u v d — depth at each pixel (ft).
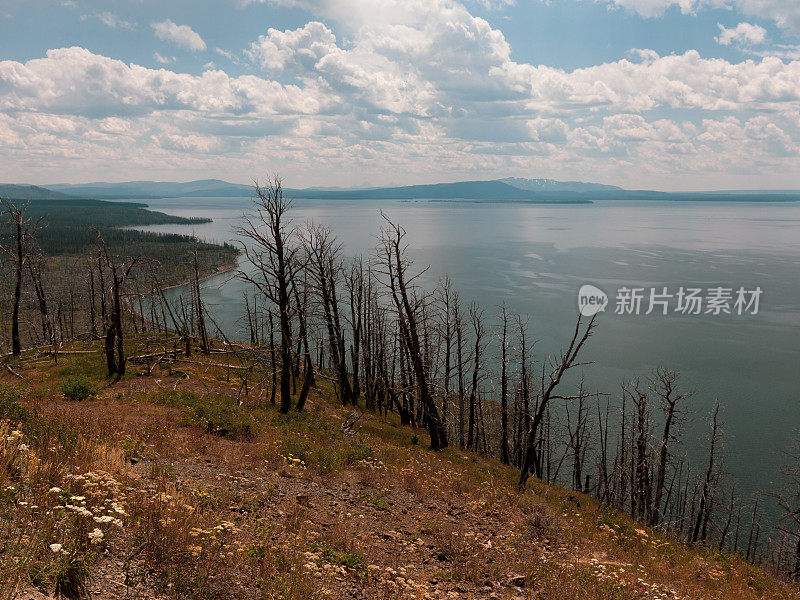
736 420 182.19
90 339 155.02
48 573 18.17
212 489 35.17
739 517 146.30
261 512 34.60
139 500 28.71
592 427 179.22
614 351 254.88
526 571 34.14
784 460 156.76
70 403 70.08
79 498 21.61
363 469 54.19
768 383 214.07
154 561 22.79
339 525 35.55
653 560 46.06
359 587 27.37
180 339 143.23
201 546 24.73
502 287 428.56
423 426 131.34
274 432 66.13
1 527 20.31
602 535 50.44
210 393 99.40
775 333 297.12
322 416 97.19
